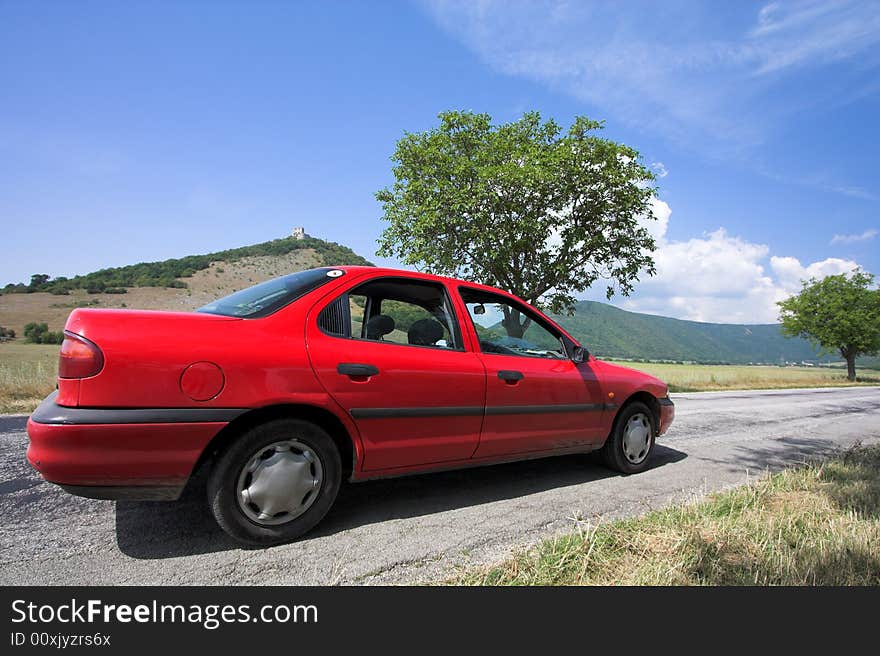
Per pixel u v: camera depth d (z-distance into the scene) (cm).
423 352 315
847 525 304
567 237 1612
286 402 252
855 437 784
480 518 310
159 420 222
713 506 339
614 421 439
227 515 242
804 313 4450
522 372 360
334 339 281
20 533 260
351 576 228
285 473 254
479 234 1551
